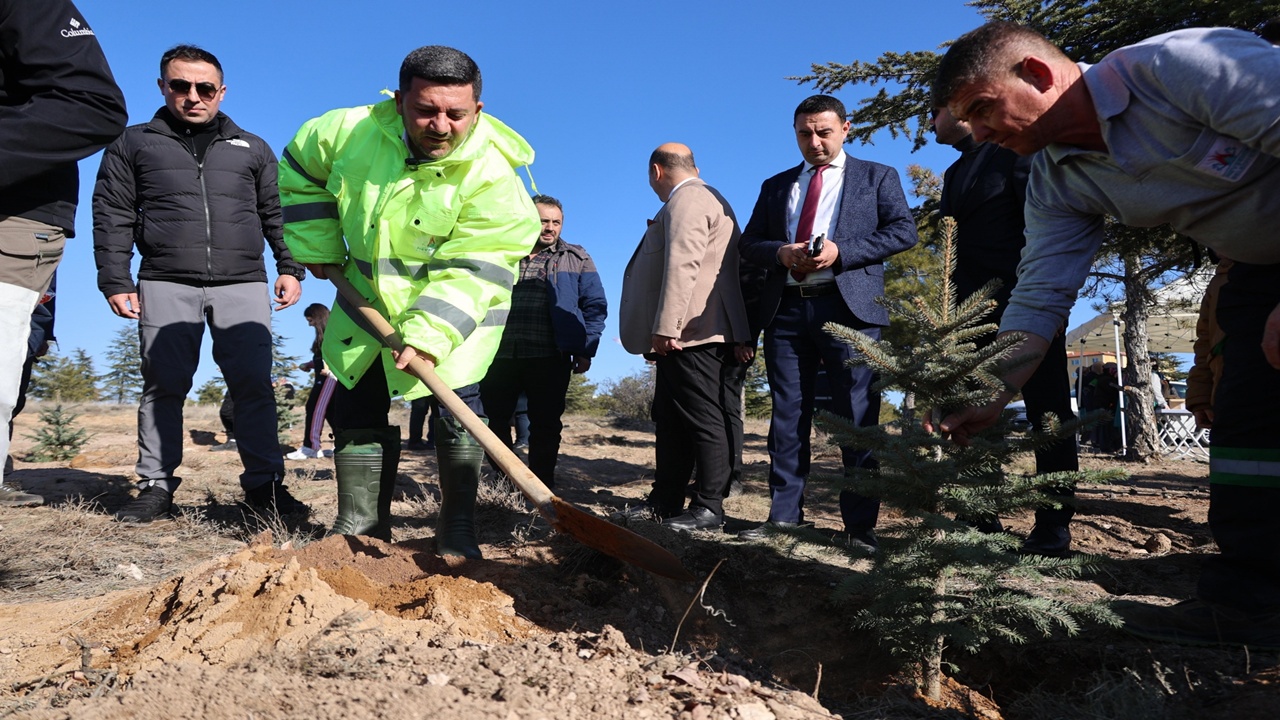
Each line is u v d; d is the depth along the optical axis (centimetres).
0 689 210
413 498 591
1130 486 760
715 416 448
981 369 236
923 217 931
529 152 319
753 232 461
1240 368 264
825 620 303
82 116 256
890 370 248
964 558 234
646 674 205
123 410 1611
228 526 456
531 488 270
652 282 475
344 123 313
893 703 237
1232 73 210
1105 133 233
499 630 248
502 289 311
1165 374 1816
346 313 330
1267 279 258
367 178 304
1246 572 263
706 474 450
